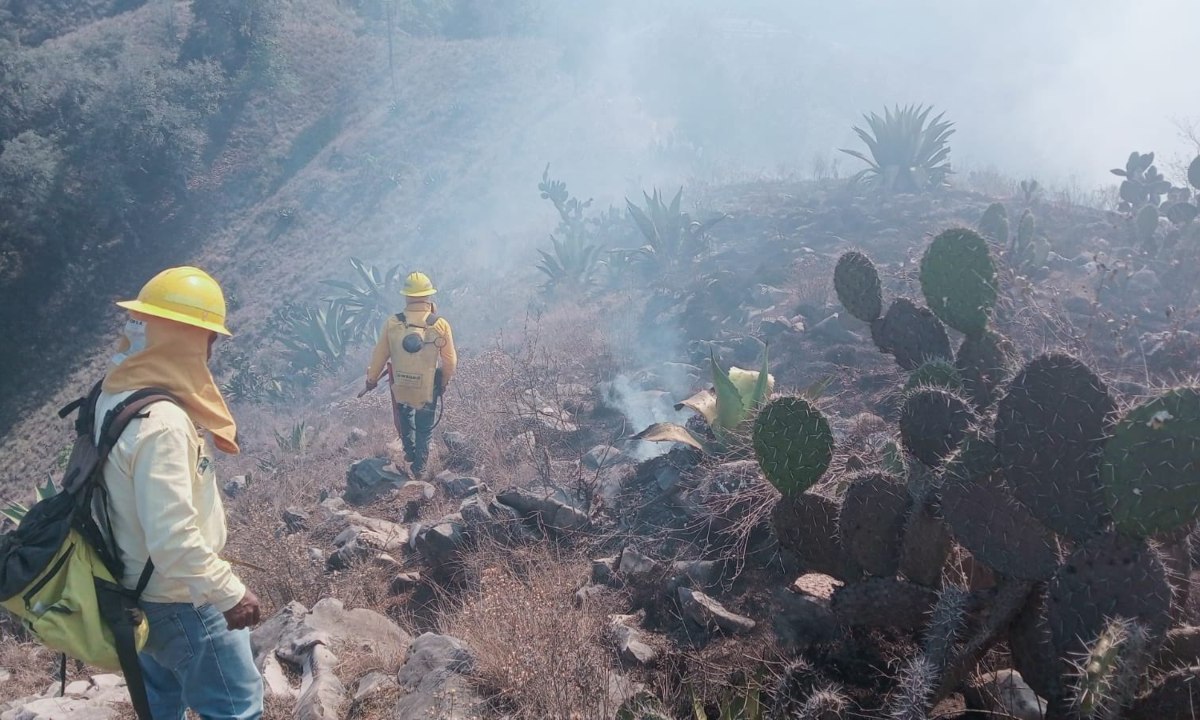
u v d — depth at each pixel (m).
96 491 2.51
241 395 18.02
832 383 6.16
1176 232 7.56
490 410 7.03
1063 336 5.48
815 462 3.29
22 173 41.62
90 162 44.06
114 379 2.62
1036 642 2.64
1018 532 2.73
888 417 5.45
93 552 2.51
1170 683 2.39
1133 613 2.47
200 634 2.65
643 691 3.24
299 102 50.22
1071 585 2.55
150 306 2.62
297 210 42.31
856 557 3.17
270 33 53.56
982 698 2.93
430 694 3.46
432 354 6.70
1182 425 2.39
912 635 3.21
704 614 3.69
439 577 4.86
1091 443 2.59
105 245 41.78
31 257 40.53
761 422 3.35
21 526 2.47
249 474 8.25
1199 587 3.12
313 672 3.83
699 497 4.60
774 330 7.39
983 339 4.12
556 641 3.44
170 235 42.62
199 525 2.65
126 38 53.16
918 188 11.98
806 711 2.76
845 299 4.51
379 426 8.66
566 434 6.30
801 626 3.43
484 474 6.16
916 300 6.93
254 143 46.75
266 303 36.50
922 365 4.11
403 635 4.27
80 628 2.50
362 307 17.06
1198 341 5.35
